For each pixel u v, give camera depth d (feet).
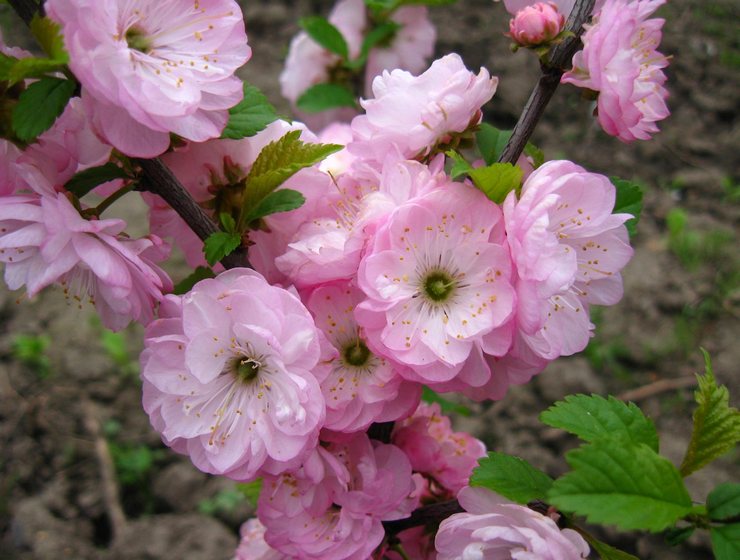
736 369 1.50
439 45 2.02
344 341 0.61
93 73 0.49
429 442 0.73
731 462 1.37
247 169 0.66
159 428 0.60
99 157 0.57
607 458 0.48
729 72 1.94
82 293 0.60
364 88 1.30
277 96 1.99
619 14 0.57
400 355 0.56
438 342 0.56
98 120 0.52
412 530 0.74
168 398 0.58
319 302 0.61
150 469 1.47
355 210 0.63
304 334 0.54
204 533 1.36
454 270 0.57
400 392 0.62
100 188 0.66
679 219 1.67
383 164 0.59
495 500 0.59
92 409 1.54
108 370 1.59
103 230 0.55
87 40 0.49
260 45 2.10
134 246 0.57
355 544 0.62
